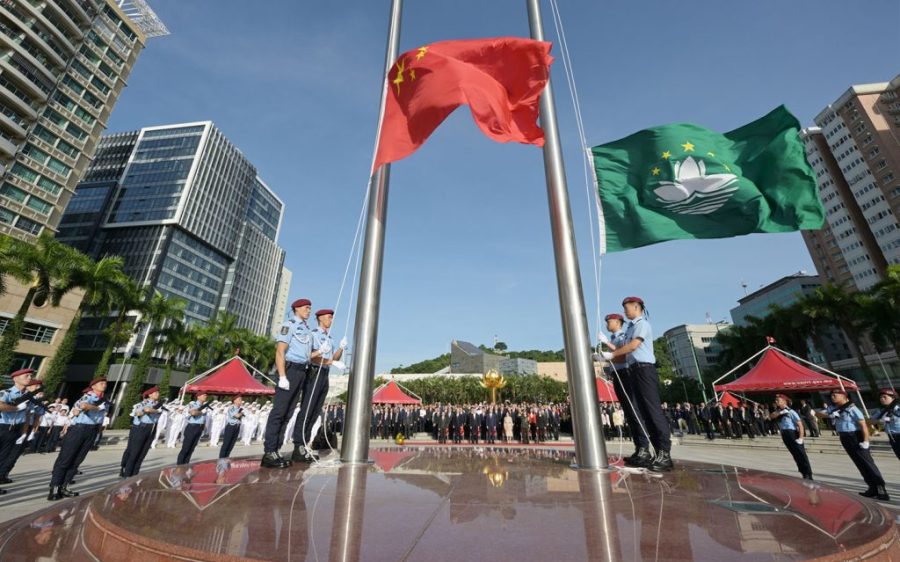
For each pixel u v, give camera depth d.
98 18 58.84
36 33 51.09
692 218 7.51
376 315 6.38
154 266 79.12
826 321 41.44
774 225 7.22
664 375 86.94
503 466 5.67
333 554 2.29
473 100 6.25
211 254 92.44
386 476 4.73
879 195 69.75
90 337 68.62
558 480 4.56
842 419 8.96
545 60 6.44
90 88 57.50
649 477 4.80
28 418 10.23
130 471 10.21
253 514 3.08
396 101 6.84
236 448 21.58
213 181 93.38
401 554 2.30
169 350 45.28
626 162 7.98
